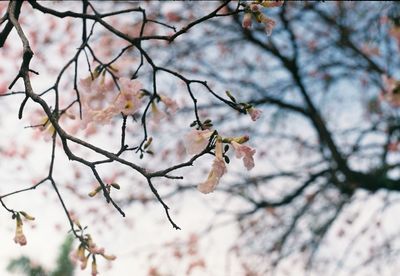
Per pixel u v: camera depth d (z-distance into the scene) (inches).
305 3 357.1
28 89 107.3
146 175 103.7
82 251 128.6
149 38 123.8
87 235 129.3
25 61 109.6
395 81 284.5
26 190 122.2
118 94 122.7
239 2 115.0
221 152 103.0
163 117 131.3
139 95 128.3
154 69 127.0
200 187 102.3
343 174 353.1
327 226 380.2
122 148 111.5
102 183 106.6
